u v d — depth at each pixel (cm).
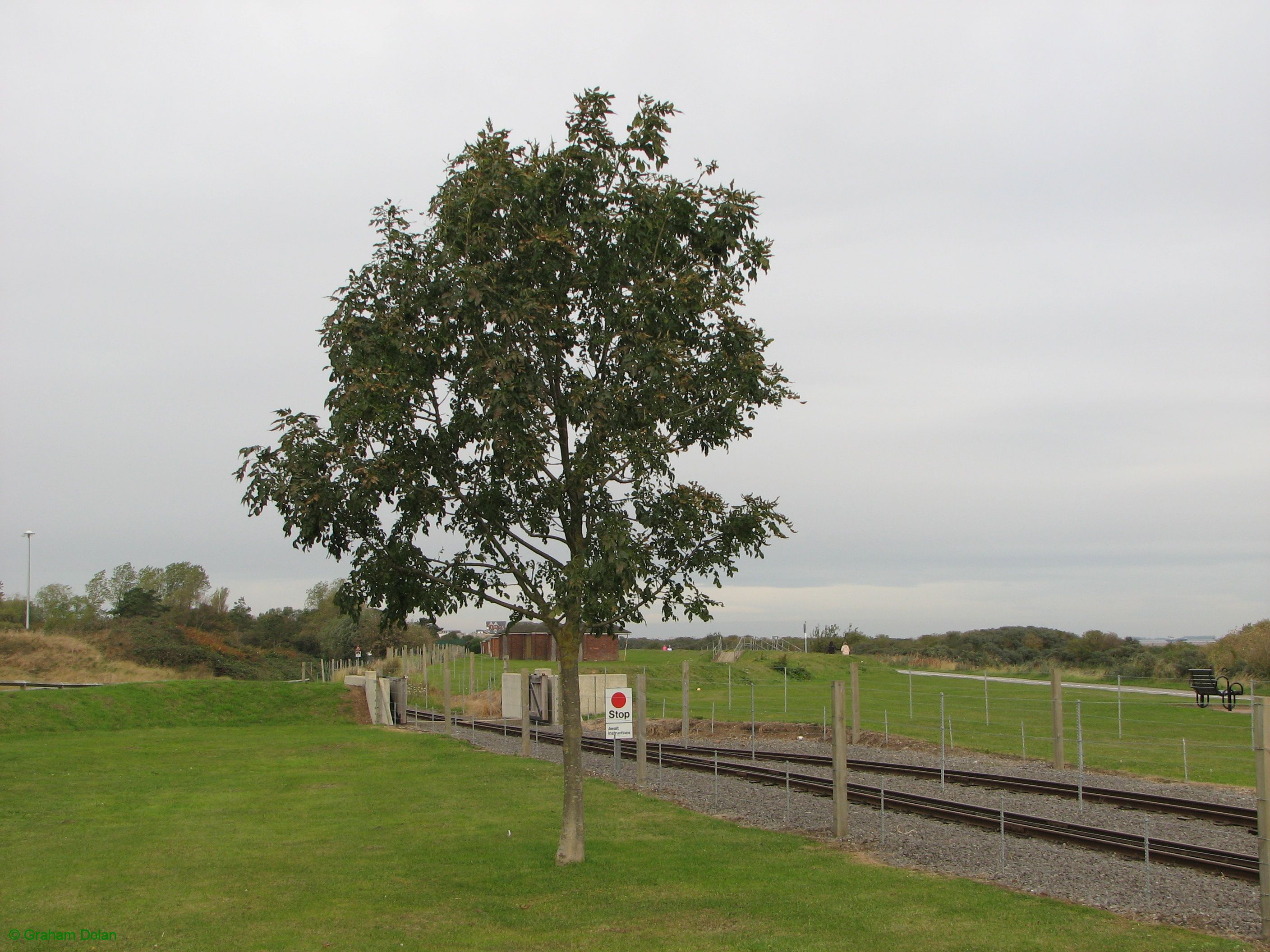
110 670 5888
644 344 1134
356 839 1488
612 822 1619
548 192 1135
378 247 1195
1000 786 1967
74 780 2195
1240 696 3841
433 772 2306
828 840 1458
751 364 1181
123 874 1254
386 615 1223
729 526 1203
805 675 5925
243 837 1515
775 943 924
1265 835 965
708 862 1299
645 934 961
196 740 3134
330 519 1122
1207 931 976
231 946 930
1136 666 5741
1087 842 1387
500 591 1240
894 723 3250
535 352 1158
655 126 1168
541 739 3228
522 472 1171
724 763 2411
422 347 1131
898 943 927
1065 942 931
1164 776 2097
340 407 1113
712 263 1216
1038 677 5834
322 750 2802
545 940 945
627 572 1052
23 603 8381
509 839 1473
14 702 3544
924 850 1374
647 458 1111
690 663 5869
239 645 8769
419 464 1160
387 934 971
